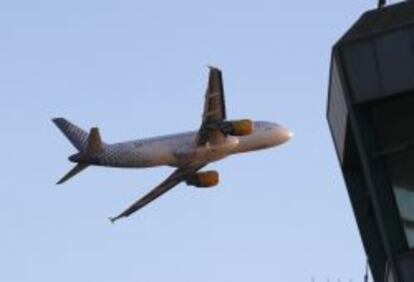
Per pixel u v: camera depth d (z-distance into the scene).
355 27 112.12
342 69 108.12
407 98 107.94
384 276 121.56
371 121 109.44
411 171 107.75
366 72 106.94
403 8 111.88
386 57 106.19
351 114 108.31
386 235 107.12
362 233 129.25
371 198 108.62
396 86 105.44
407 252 104.50
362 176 130.00
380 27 108.81
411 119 108.06
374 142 109.06
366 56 107.12
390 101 108.69
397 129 108.50
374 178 108.44
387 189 108.31
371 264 128.12
